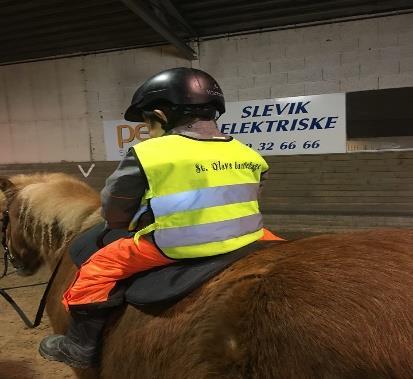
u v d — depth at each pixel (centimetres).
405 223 586
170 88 146
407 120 580
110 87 728
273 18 597
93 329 162
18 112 801
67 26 626
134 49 700
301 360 101
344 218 615
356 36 584
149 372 136
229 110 659
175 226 135
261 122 646
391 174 589
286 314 107
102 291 152
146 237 142
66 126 771
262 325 108
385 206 600
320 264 118
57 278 208
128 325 150
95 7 570
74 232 211
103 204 145
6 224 260
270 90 637
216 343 115
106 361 160
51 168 795
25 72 778
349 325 100
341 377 97
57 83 761
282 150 642
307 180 634
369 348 97
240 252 141
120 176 137
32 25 624
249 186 152
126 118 173
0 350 347
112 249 152
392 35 568
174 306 136
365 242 129
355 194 612
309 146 627
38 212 225
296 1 548
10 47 707
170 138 140
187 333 125
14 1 559
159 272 147
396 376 95
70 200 216
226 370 111
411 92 572
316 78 612
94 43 691
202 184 137
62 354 169
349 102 604
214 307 121
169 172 135
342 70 598
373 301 103
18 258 256
